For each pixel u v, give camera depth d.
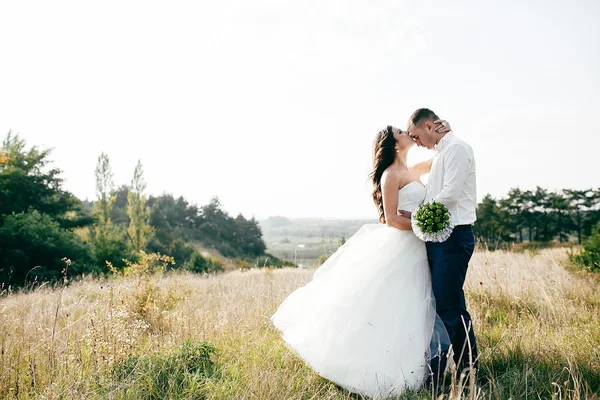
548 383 3.13
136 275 6.20
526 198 53.94
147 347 4.02
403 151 3.91
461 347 3.49
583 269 8.40
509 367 3.53
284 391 3.14
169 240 43.12
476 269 7.03
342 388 3.36
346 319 3.50
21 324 4.31
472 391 2.57
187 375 3.34
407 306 3.51
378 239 3.88
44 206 23.80
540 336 4.03
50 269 18.36
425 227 3.38
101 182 34.38
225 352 4.02
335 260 4.07
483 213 46.97
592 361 3.38
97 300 5.30
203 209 65.50
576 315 4.86
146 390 3.19
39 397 2.99
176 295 6.04
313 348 3.51
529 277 6.51
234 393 3.14
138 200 35.69
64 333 4.18
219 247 58.59
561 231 52.69
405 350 3.36
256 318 5.18
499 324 4.74
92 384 3.22
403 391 3.16
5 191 22.45
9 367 3.29
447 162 3.49
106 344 3.65
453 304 3.51
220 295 6.89
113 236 24.75
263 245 64.81
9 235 17.89
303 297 3.95
